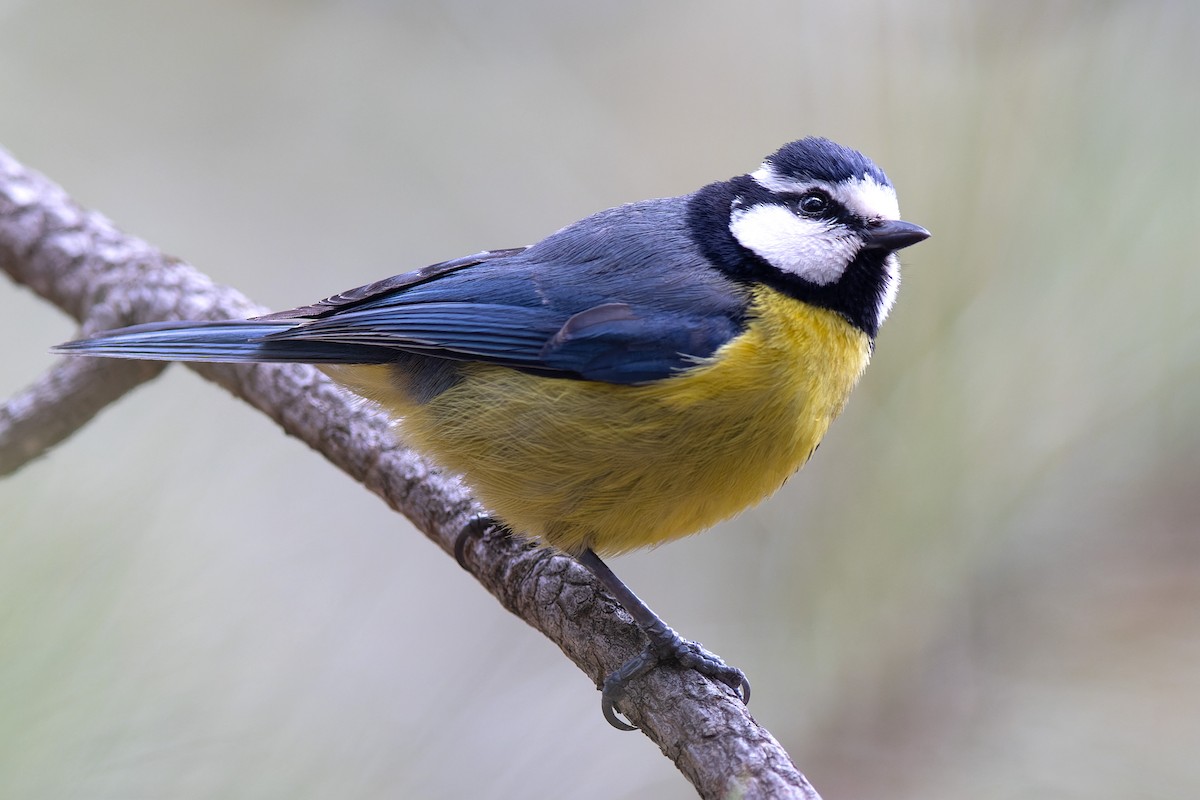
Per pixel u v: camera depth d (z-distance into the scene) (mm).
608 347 2557
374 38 2691
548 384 2559
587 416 2557
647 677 2545
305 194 2689
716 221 2572
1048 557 2590
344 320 2566
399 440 2574
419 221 2686
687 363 2557
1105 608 2590
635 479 2559
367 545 2650
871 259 2568
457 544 2570
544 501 2561
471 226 2684
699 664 2549
